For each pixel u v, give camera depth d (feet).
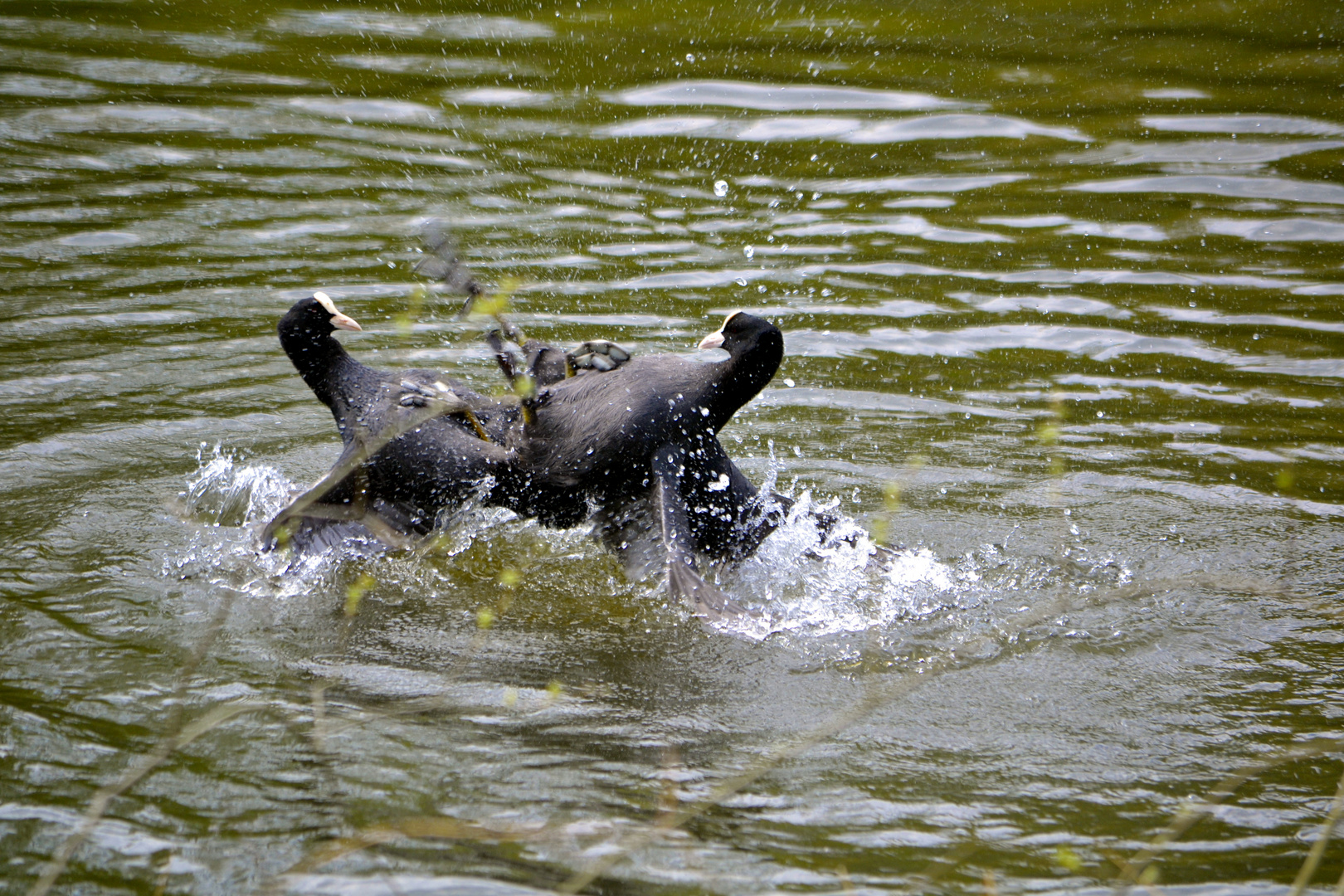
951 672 56.49
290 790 45.68
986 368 85.97
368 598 62.13
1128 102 130.00
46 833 42.68
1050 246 102.83
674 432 62.28
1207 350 87.45
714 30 152.46
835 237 104.22
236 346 86.53
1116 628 60.08
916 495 71.97
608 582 65.10
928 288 96.58
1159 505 71.00
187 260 97.55
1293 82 133.08
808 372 85.05
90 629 56.95
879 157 119.34
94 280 93.97
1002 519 69.87
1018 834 44.57
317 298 66.39
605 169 116.37
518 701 52.95
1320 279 96.73
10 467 70.90
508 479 64.23
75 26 146.41
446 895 40.19
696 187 113.29
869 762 49.01
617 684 54.85
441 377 68.69
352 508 64.54
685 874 41.70
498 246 100.89
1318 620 60.64
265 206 107.04
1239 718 52.49
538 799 45.73
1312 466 74.33
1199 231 104.53
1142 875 42.11
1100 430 78.59
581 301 92.17
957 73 138.41
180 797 44.96
